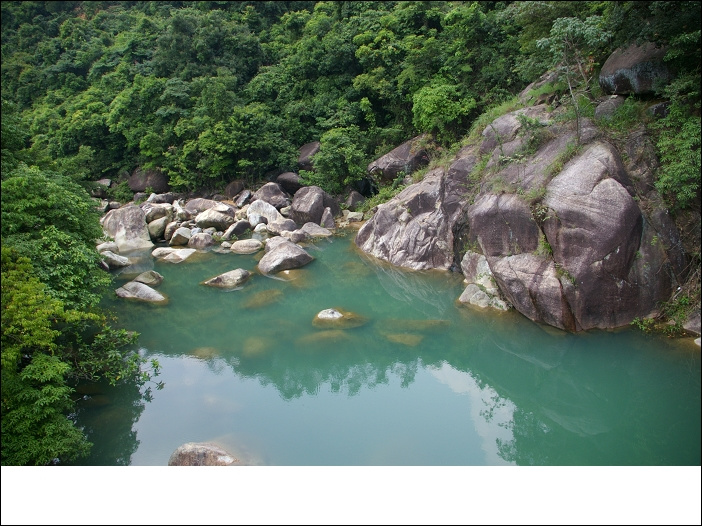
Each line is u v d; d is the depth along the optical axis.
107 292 17.20
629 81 14.44
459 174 17.72
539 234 13.08
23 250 10.70
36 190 12.35
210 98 29.31
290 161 28.52
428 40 25.53
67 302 10.99
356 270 18.83
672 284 12.31
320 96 30.12
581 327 12.47
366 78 28.02
